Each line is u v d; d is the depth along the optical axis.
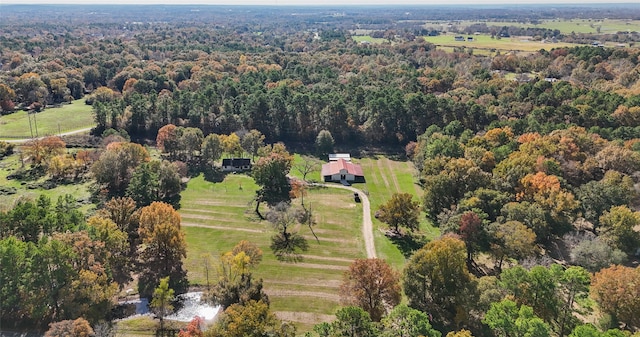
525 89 154.62
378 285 62.44
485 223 79.31
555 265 61.22
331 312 68.69
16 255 58.53
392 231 95.06
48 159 119.81
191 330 54.88
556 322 59.91
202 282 75.38
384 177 126.62
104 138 134.88
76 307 59.12
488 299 59.06
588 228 88.88
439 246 65.56
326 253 85.81
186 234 90.94
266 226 95.75
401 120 151.75
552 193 84.69
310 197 111.75
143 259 79.94
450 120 146.88
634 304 56.78
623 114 124.00
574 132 109.44
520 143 114.31
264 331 52.38
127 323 64.44
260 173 111.19
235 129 148.75
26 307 58.84
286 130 152.88
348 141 152.75
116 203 83.75
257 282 64.75
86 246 64.00
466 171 97.38
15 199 97.50
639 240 77.94
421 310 64.88
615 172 91.62
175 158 133.25
